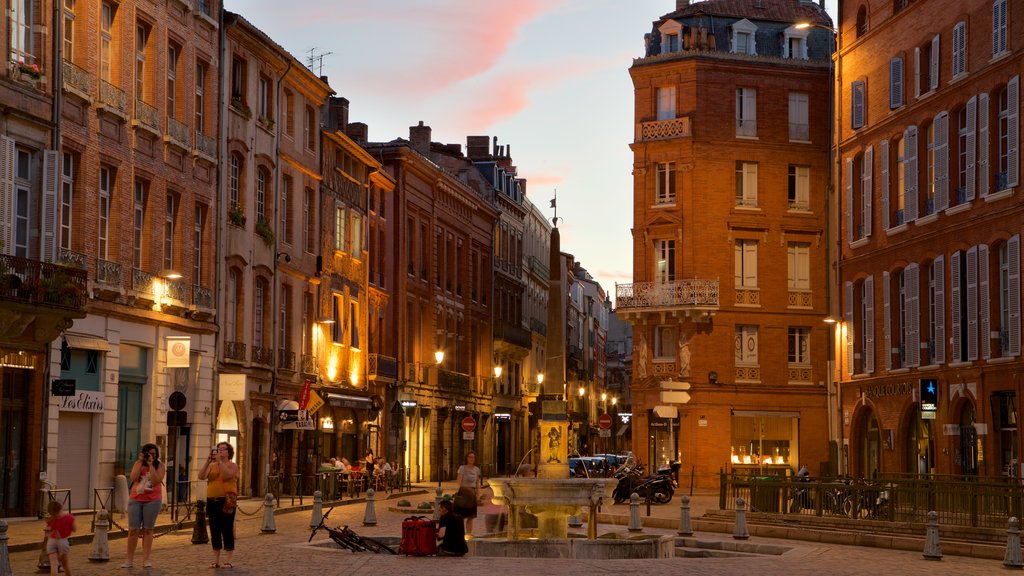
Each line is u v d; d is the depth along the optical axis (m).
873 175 49.44
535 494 28.08
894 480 32.16
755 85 62.50
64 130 32.84
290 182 50.97
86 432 34.59
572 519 33.75
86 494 34.59
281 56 48.94
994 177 40.25
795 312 61.84
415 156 68.19
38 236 31.75
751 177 62.34
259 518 35.53
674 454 60.59
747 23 64.00
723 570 22.42
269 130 48.31
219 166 43.19
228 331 44.34
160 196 38.56
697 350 61.03
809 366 61.75
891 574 22.25
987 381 40.12
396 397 65.31
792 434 61.47
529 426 96.19
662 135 62.25
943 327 43.19
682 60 61.88
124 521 31.20
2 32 30.34
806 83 63.03
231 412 44.44
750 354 61.53
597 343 134.38
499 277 87.44
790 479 36.28
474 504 29.39
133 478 20.55
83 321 33.94
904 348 46.72
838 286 52.31
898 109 47.19
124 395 37.03
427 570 21.17
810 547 28.73
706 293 60.81
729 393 60.91
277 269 49.00
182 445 40.97
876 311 48.81
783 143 62.47
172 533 29.45
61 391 31.69
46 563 19.97
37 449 31.55
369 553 24.59
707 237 61.47
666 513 40.78
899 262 46.78
